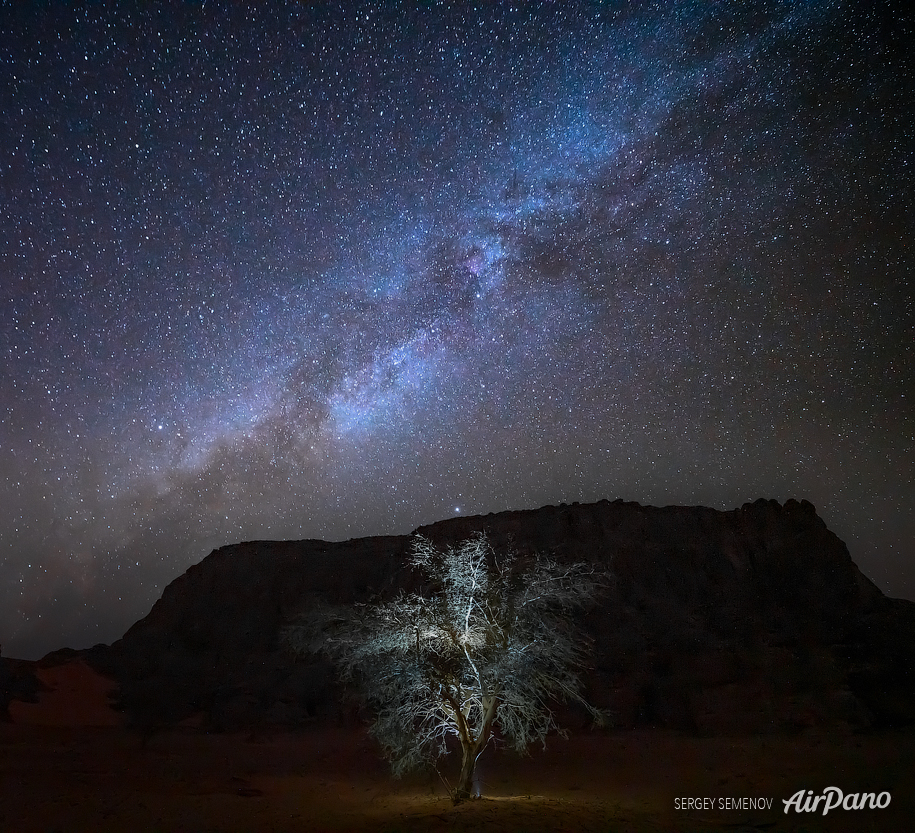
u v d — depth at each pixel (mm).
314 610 16484
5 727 30047
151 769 20047
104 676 40312
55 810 13117
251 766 21922
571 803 14164
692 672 32781
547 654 15164
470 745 14812
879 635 34156
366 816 13242
